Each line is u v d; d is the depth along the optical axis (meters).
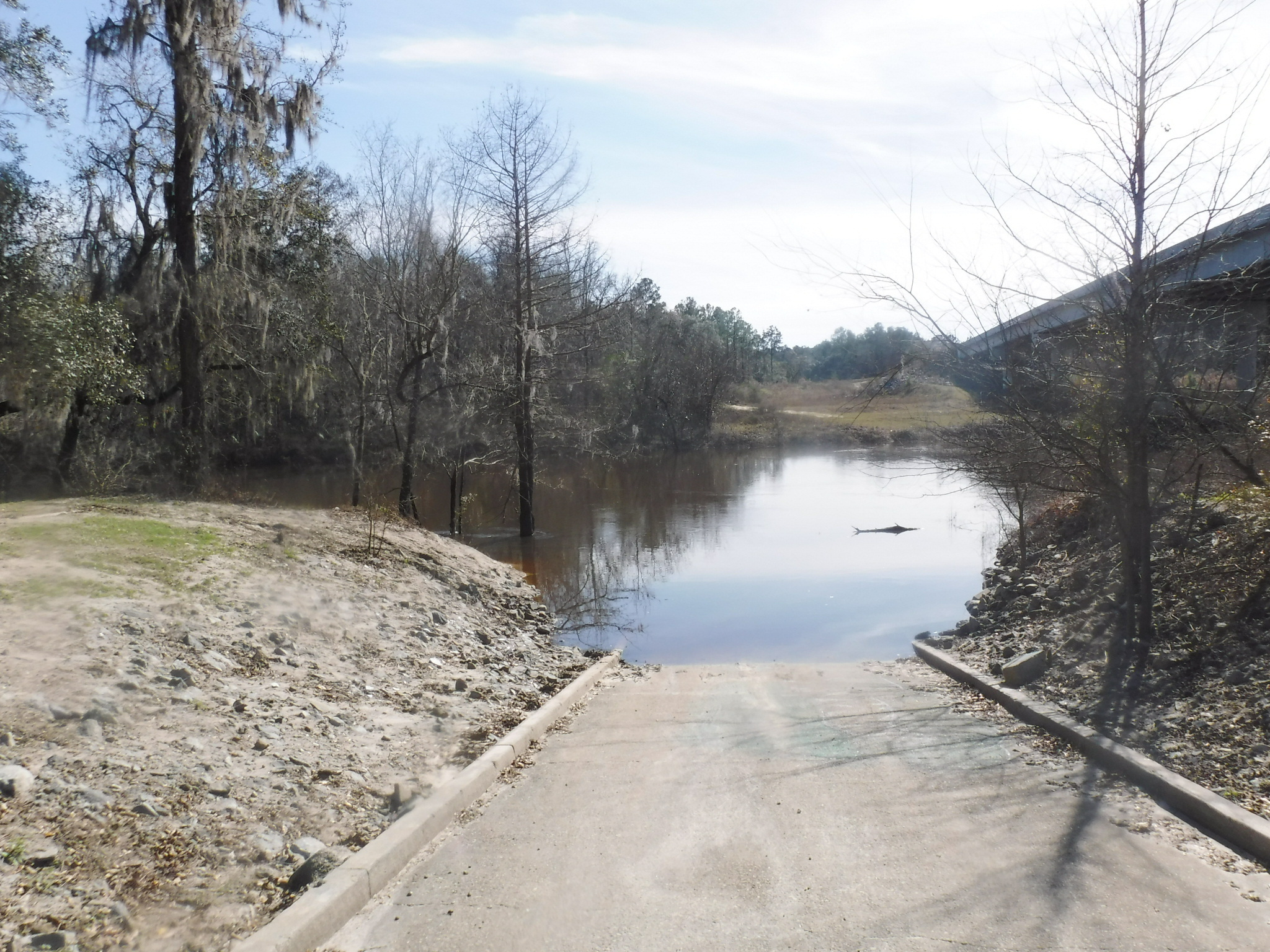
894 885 4.51
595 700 9.16
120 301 19.78
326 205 23.39
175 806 4.83
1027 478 9.45
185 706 6.02
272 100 19.31
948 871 4.64
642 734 7.55
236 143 18.73
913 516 28.62
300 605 9.21
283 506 16.75
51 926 3.71
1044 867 4.64
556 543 24.06
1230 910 4.16
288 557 11.05
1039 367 8.82
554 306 27.53
